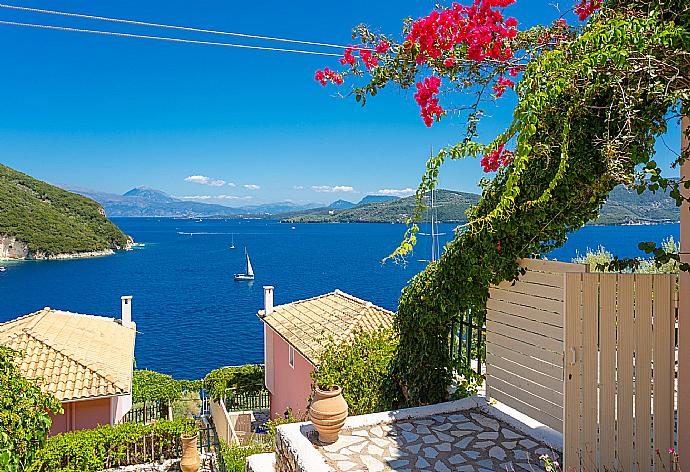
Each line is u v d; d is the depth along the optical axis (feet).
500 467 18.69
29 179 435.94
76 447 40.09
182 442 42.78
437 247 25.27
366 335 31.91
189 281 304.50
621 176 13.96
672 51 12.30
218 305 234.17
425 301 25.48
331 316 59.47
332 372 30.04
